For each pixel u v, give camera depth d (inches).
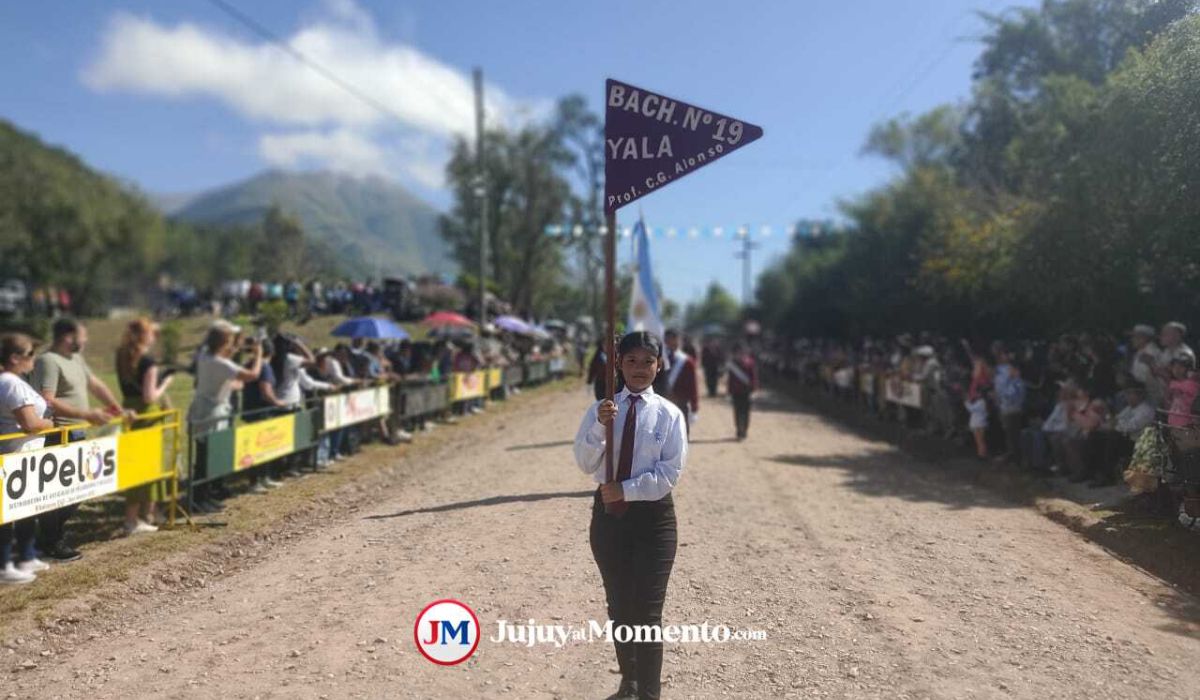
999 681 174.1
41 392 261.7
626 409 155.0
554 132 1926.7
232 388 352.8
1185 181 355.9
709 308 4918.8
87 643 200.8
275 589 241.9
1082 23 625.6
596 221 1644.9
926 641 197.0
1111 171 414.0
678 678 176.9
